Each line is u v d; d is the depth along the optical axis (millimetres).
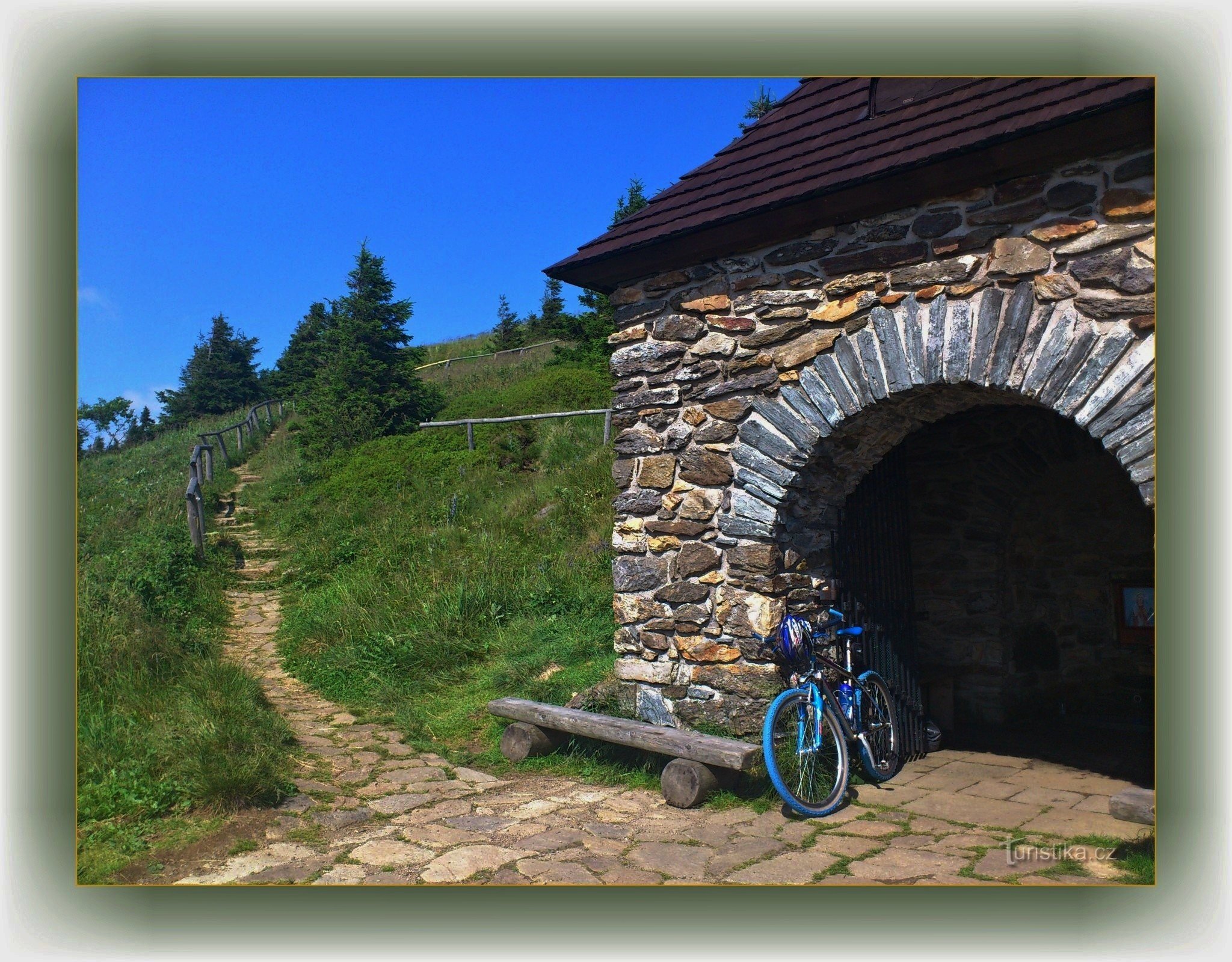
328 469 16547
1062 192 4223
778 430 5258
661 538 5820
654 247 5648
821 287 5094
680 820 4633
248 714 5715
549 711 5645
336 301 21500
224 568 11461
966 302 4512
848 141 5203
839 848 4199
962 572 7074
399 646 7977
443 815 4707
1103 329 4074
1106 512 7562
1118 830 4465
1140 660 7500
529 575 9258
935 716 6906
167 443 24000
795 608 5434
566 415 14258
